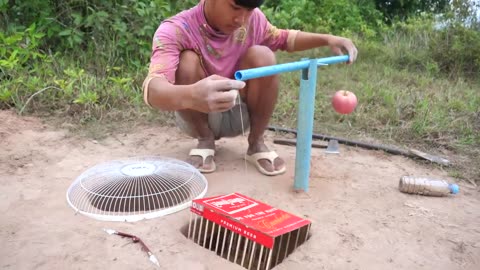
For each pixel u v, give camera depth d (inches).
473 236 78.8
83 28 185.2
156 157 101.1
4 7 165.6
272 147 121.3
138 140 121.8
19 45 161.0
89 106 139.6
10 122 129.0
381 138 130.2
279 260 75.1
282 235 74.2
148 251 70.3
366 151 120.3
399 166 110.7
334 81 189.5
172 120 137.8
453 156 119.4
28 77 153.4
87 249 70.8
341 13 310.8
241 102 101.3
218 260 68.8
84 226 77.5
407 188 93.9
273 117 144.5
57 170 100.7
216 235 78.0
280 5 296.8
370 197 92.0
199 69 92.8
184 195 86.1
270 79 94.4
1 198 87.0
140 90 157.6
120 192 83.4
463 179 104.8
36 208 83.4
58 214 81.4
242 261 70.1
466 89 187.6
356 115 143.9
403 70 215.9
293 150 119.6
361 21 317.7
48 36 172.9
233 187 93.2
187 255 69.8
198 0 186.5
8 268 66.0
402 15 386.0
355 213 84.9
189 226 78.5
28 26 175.9
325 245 73.8
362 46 253.8
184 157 108.9
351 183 98.4
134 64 172.1
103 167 93.0
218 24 88.8
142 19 176.4
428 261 71.1
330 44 98.9
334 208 86.4
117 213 80.3
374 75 202.5
